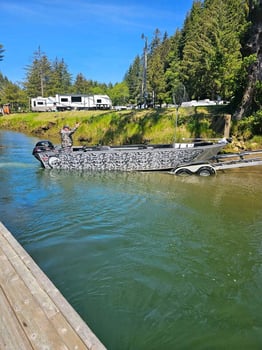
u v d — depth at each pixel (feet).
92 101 132.67
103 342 10.14
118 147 40.32
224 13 108.27
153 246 17.38
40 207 24.02
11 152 55.52
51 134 90.63
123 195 27.78
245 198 26.86
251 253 16.53
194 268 14.98
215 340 10.24
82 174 36.78
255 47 48.91
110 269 14.85
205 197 27.20
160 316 11.46
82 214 22.49
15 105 221.25
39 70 224.53
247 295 12.75
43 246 17.21
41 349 6.77
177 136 56.13
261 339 10.28
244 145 47.06
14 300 8.62
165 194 28.17
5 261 10.99
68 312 8.07
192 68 116.57
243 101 50.70
